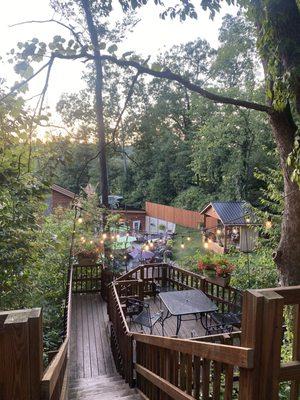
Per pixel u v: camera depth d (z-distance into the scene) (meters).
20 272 3.99
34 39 2.22
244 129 18.00
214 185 22.94
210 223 18.48
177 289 8.65
